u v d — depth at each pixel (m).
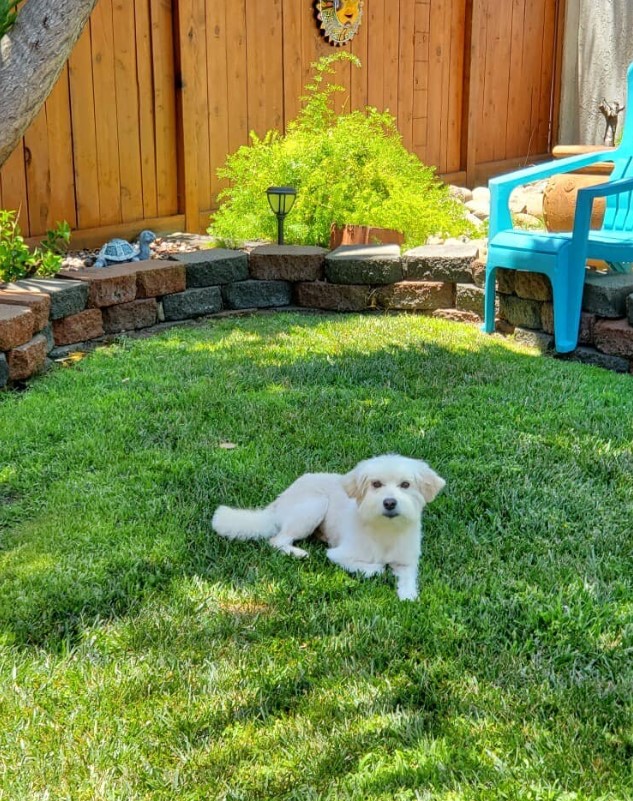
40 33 2.39
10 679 1.26
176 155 4.16
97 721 1.18
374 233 3.70
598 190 2.64
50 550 1.62
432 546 1.63
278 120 4.53
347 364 2.66
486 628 1.38
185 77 4.05
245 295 3.37
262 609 1.44
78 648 1.34
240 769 1.10
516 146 6.13
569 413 2.25
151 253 3.66
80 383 2.51
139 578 1.53
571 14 6.15
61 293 2.79
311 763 1.10
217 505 1.79
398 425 2.19
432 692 1.23
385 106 5.08
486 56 5.66
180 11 3.97
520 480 1.88
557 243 2.72
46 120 3.62
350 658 1.31
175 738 1.15
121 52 3.85
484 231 4.18
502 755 1.11
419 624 1.39
